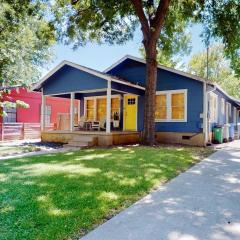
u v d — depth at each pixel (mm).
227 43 15492
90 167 7773
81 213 4242
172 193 5539
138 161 8742
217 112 18719
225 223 4051
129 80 18031
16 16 17875
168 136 16312
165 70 16516
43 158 9547
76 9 16219
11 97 20281
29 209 4375
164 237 3562
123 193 5355
